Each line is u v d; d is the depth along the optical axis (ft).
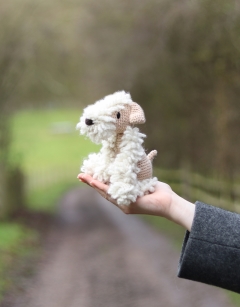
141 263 24.34
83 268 24.44
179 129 44.91
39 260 26.55
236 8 23.97
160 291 19.17
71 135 130.00
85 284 21.29
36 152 106.52
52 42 42.37
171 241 29.50
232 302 16.83
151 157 5.31
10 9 35.94
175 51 32.76
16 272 22.88
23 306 18.12
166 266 23.21
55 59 45.60
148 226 36.96
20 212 44.86
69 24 41.32
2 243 27.63
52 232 36.76
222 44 27.40
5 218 38.68
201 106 37.65
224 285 4.44
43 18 38.27
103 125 4.88
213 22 26.50
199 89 36.11
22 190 50.03
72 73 48.55
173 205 4.80
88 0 37.19
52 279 22.36
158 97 42.55
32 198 58.59
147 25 32.81
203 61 30.71
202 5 25.76
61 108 90.68
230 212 4.65
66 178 94.32
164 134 47.01
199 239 4.47
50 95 55.11
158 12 31.09
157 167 50.37
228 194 31.99
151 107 45.14
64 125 130.93
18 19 36.65
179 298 18.04
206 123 38.27
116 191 4.75
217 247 4.42
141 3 31.30
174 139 46.85
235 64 28.43
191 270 4.50
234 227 4.48
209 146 38.65
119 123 5.00
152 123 46.85
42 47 43.06
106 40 39.83
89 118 4.93
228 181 33.19
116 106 5.00
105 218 44.45
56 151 112.27
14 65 38.65
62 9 38.88
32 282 21.71
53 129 130.31
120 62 40.11
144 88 41.65
